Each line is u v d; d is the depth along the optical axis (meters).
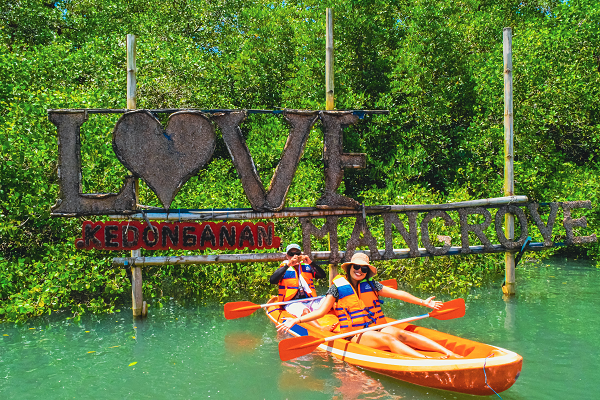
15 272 6.96
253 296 8.24
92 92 8.79
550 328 6.18
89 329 6.44
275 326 6.50
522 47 11.68
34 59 9.40
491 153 11.00
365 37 12.03
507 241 7.85
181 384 4.60
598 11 12.07
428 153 11.66
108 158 7.83
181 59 11.75
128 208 6.50
